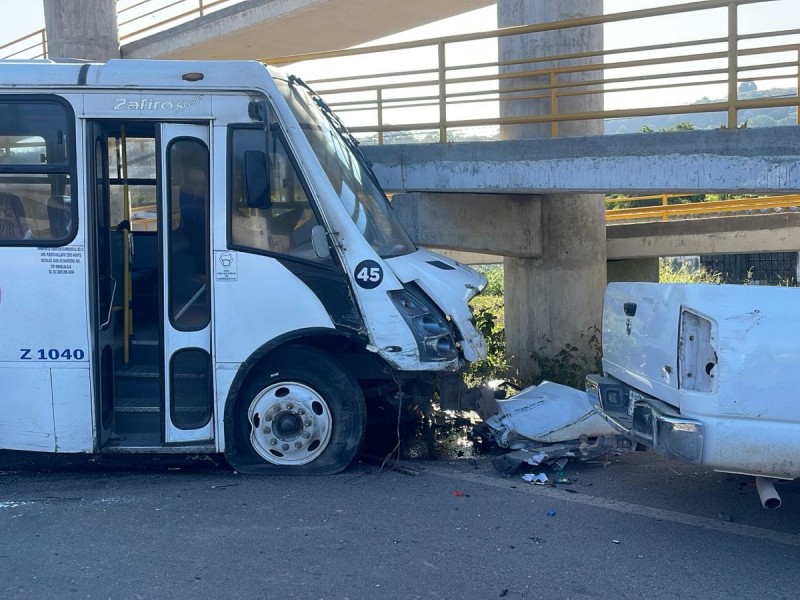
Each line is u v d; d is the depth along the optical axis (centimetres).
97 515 524
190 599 402
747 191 796
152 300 669
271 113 610
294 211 614
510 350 1221
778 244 1399
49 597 404
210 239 607
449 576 431
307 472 622
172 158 613
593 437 670
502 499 565
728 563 454
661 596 411
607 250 1492
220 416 611
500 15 1215
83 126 605
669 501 564
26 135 607
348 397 623
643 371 527
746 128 794
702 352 460
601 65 930
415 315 617
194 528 500
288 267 610
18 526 503
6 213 608
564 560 455
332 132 687
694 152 824
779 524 520
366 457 681
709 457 451
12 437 609
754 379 445
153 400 649
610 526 512
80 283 605
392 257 636
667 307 487
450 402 656
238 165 611
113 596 405
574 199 1154
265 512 530
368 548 468
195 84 609
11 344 605
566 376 1067
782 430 444
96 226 614
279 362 621
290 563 446
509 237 1125
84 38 2061
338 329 610
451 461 675
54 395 607
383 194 725
